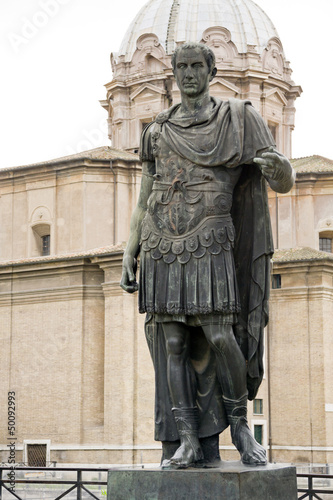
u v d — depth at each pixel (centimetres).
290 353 5500
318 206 5800
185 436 805
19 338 5378
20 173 5659
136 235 870
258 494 740
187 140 813
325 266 5472
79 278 5228
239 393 815
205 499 729
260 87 6412
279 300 5578
